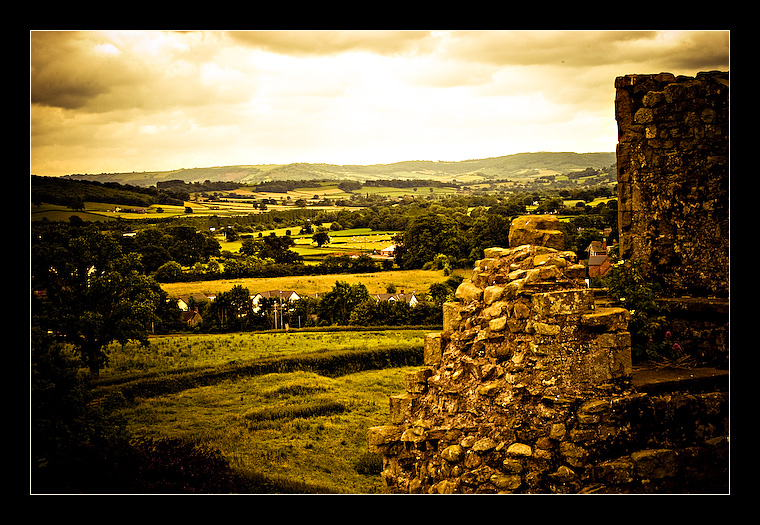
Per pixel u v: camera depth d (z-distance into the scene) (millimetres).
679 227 8672
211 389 35062
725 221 8406
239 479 13594
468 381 6930
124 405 30250
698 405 6656
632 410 6441
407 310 63719
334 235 157750
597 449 6254
